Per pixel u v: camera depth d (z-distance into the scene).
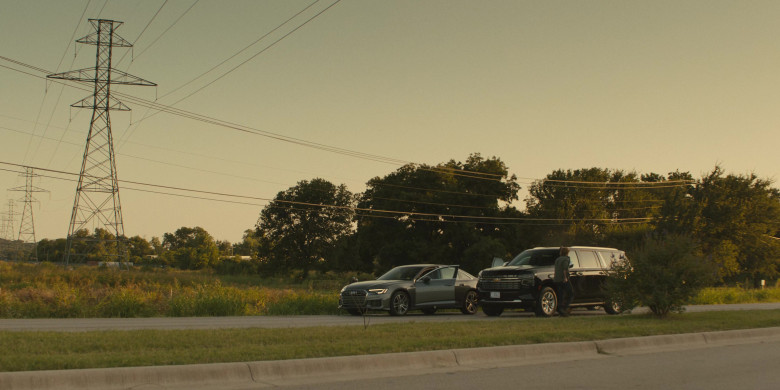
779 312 19.72
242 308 22.03
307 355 9.61
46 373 7.54
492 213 78.69
